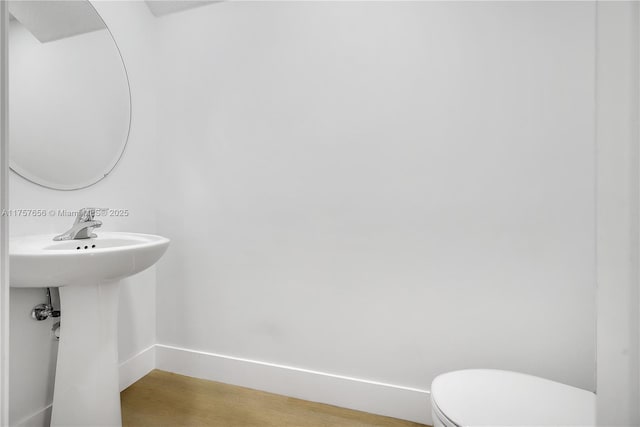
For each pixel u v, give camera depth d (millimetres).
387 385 1547
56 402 1228
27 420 1293
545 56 1334
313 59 1643
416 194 1502
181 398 1660
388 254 1544
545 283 1350
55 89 1390
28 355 1301
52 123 1376
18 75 1262
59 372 1229
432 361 1492
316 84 1638
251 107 1750
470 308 1441
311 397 1657
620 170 276
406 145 1512
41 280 1052
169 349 1917
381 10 1540
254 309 1761
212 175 1827
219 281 1824
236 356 1800
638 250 269
